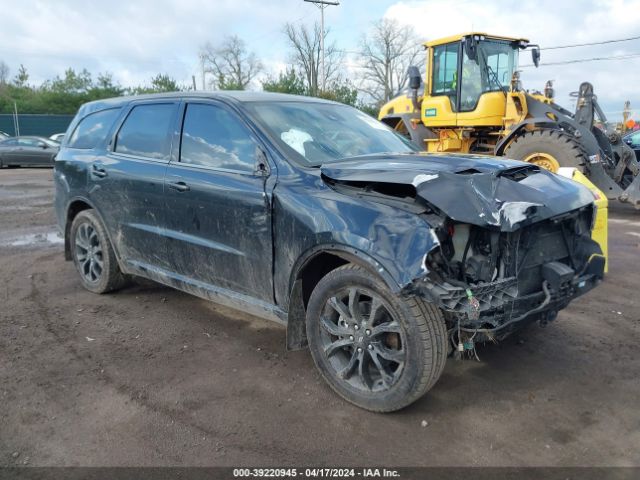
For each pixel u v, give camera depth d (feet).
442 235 9.59
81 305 17.01
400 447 9.70
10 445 9.82
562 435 10.00
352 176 10.71
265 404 11.15
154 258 15.30
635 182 31.48
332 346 11.15
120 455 9.53
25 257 23.18
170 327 15.23
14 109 157.79
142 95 16.69
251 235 12.21
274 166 12.02
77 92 172.24
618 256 22.74
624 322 15.29
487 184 10.20
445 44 37.96
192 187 13.46
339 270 10.69
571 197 11.39
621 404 11.04
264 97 14.11
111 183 16.11
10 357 13.33
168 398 11.41
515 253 10.14
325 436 10.04
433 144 40.47
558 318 15.57
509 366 12.69
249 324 15.43
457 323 9.85
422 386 10.00
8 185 52.90
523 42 37.47
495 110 36.22
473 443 9.78
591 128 33.99
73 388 11.84
